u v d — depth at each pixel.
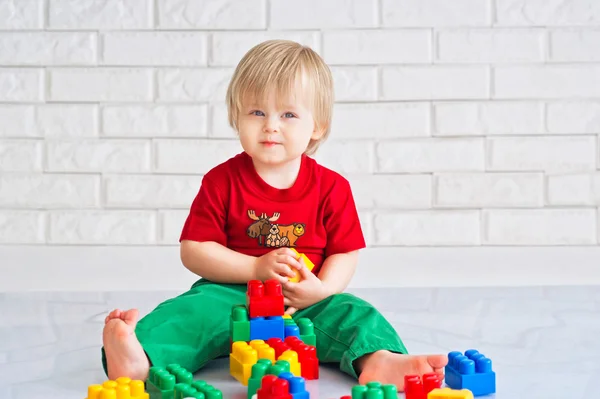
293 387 1.48
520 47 2.93
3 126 2.90
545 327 2.18
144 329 1.73
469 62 2.93
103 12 2.91
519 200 2.94
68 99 2.91
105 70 2.91
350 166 2.92
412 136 2.92
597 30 2.92
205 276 1.94
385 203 2.93
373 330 1.75
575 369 1.81
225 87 2.91
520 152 2.94
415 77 2.92
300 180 2.00
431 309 2.40
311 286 1.86
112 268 2.90
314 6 2.91
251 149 1.92
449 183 2.93
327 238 2.02
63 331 2.14
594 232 2.94
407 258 2.92
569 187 2.93
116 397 1.49
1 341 2.04
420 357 1.63
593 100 2.92
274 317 1.74
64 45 2.91
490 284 2.92
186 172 2.91
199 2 2.90
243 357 1.66
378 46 2.92
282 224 1.98
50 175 2.91
